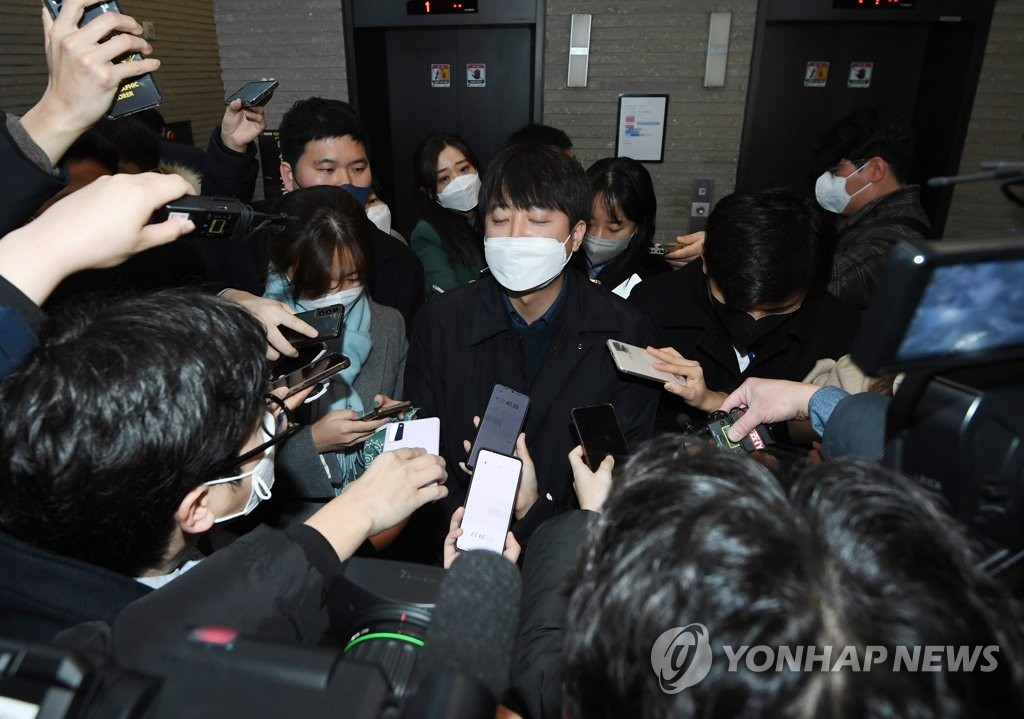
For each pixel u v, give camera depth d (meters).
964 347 0.51
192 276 1.73
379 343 1.81
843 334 1.70
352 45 3.81
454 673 0.48
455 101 4.28
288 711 0.45
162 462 0.67
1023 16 3.40
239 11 3.82
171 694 0.47
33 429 0.63
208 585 0.63
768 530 0.45
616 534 0.53
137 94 1.06
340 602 0.69
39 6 2.62
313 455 1.42
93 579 0.70
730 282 1.56
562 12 3.71
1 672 0.45
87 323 0.73
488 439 1.44
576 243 1.51
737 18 3.63
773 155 4.16
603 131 3.94
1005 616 0.42
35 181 0.94
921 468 0.62
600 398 1.54
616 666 0.47
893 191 2.44
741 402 1.33
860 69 3.93
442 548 1.62
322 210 1.58
